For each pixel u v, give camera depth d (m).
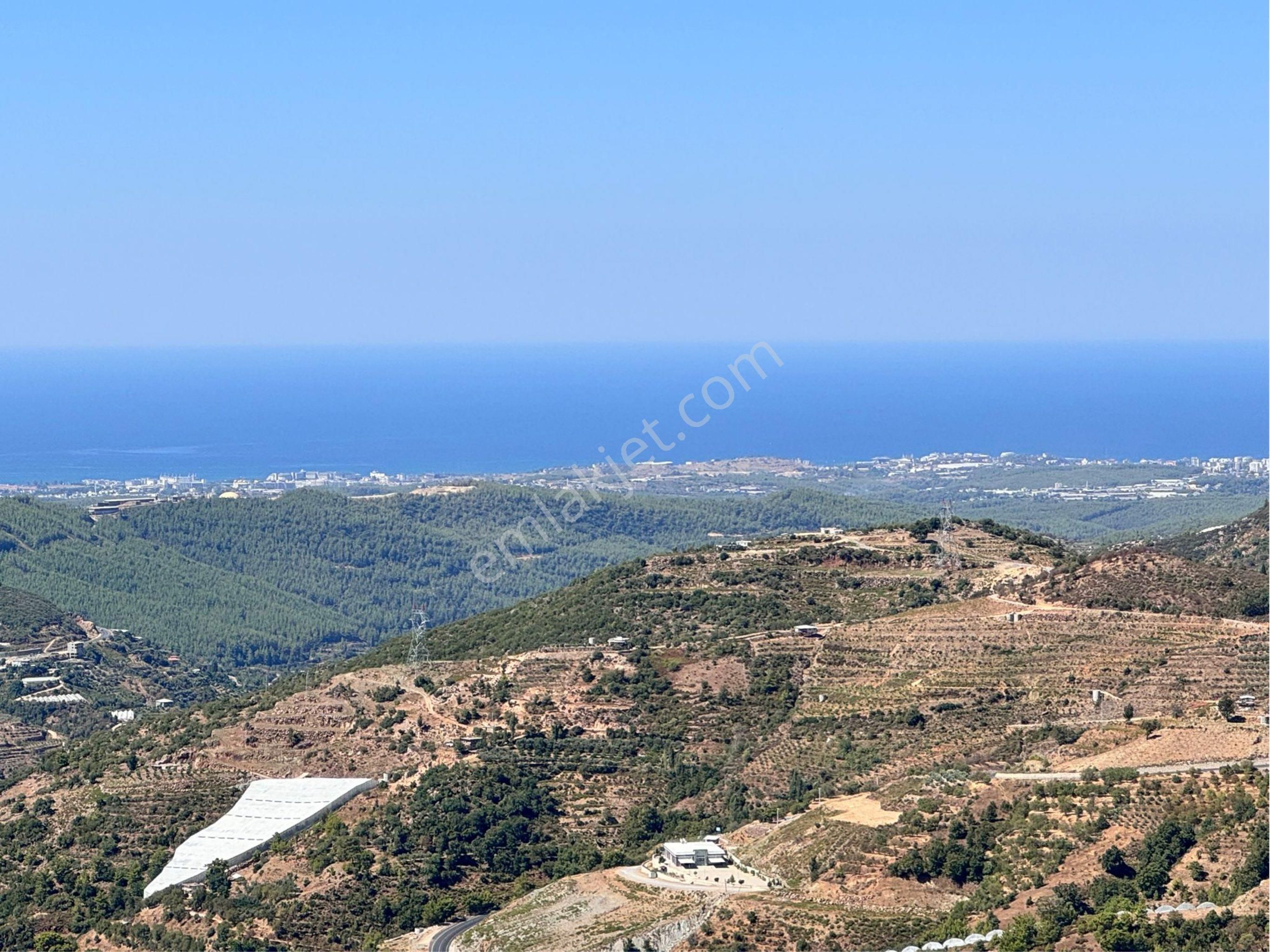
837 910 184.50
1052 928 167.00
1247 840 180.75
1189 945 158.62
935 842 193.00
